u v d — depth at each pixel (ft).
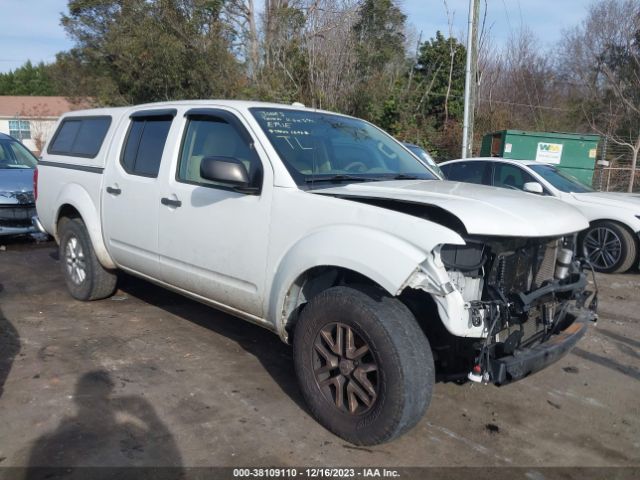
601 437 11.41
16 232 26.91
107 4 72.74
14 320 16.94
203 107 14.17
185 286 14.24
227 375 13.52
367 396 10.25
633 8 80.48
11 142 31.94
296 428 11.19
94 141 17.95
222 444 10.57
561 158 42.73
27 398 12.06
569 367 14.89
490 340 9.89
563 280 11.78
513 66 84.33
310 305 10.93
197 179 13.74
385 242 9.74
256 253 12.07
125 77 63.46
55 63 87.40
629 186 55.16
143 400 12.14
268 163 12.12
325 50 69.62
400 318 9.89
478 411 12.32
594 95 78.64
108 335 15.87
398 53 81.61
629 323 18.65
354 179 12.73
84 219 17.30
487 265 10.17
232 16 76.64
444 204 10.14
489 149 45.91
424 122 68.54
